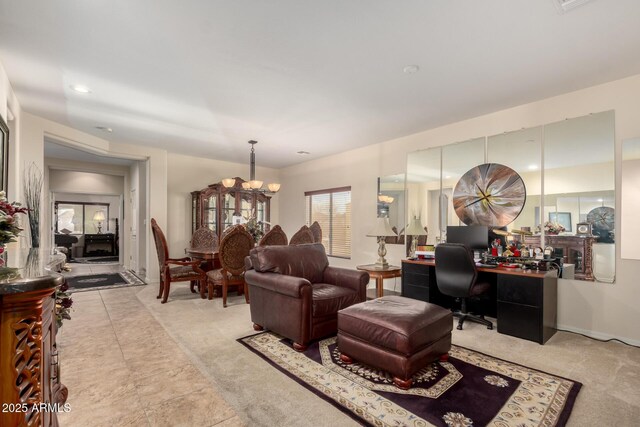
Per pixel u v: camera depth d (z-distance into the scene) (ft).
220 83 9.80
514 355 8.39
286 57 8.29
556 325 10.56
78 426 5.37
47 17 6.60
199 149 18.70
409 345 6.51
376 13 6.51
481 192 12.67
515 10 6.39
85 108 11.90
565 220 10.57
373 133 15.24
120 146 17.10
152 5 6.23
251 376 7.16
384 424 5.47
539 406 5.99
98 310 12.34
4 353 2.83
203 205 19.42
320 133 15.25
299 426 5.44
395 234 14.67
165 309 12.54
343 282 10.59
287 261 10.39
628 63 8.56
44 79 9.49
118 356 8.17
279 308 9.21
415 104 11.53
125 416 5.66
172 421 5.54
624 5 6.20
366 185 17.84
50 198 23.91
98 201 36.24
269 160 22.00
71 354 8.27
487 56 8.22
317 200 21.56
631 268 9.35
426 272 12.31
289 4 6.22
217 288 15.35
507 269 10.23
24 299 2.91
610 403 6.12
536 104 11.28
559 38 7.38
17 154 11.02
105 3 6.17
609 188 9.74
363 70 8.99
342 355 7.96
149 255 18.01
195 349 8.64
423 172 14.84
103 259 30.89
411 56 8.23
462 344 9.15
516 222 11.68
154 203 18.25
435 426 5.41
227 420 5.59
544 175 11.07
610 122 9.73
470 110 12.14
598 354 8.48
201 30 7.10
